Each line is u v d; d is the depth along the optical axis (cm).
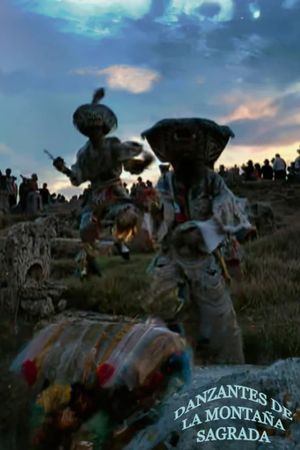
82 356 264
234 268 613
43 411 263
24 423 290
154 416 269
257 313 973
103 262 1338
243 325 866
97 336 269
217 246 580
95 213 955
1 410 359
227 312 595
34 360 270
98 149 919
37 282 1086
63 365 265
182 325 584
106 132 916
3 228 2542
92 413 261
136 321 285
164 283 592
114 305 1008
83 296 1059
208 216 599
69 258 1688
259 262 1415
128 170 902
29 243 1091
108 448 261
